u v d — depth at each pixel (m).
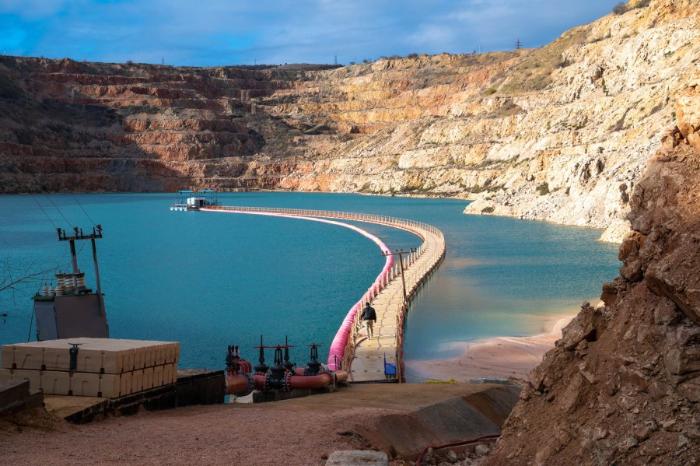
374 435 19.88
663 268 13.12
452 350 46.56
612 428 12.86
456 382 36.28
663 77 184.62
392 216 167.12
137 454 16.95
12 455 16.58
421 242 116.31
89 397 21.88
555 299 63.91
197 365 44.06
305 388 28.53
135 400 22.66
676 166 15.38
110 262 99.62
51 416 19.81
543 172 172.12
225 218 177.00
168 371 24.09
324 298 70.62
